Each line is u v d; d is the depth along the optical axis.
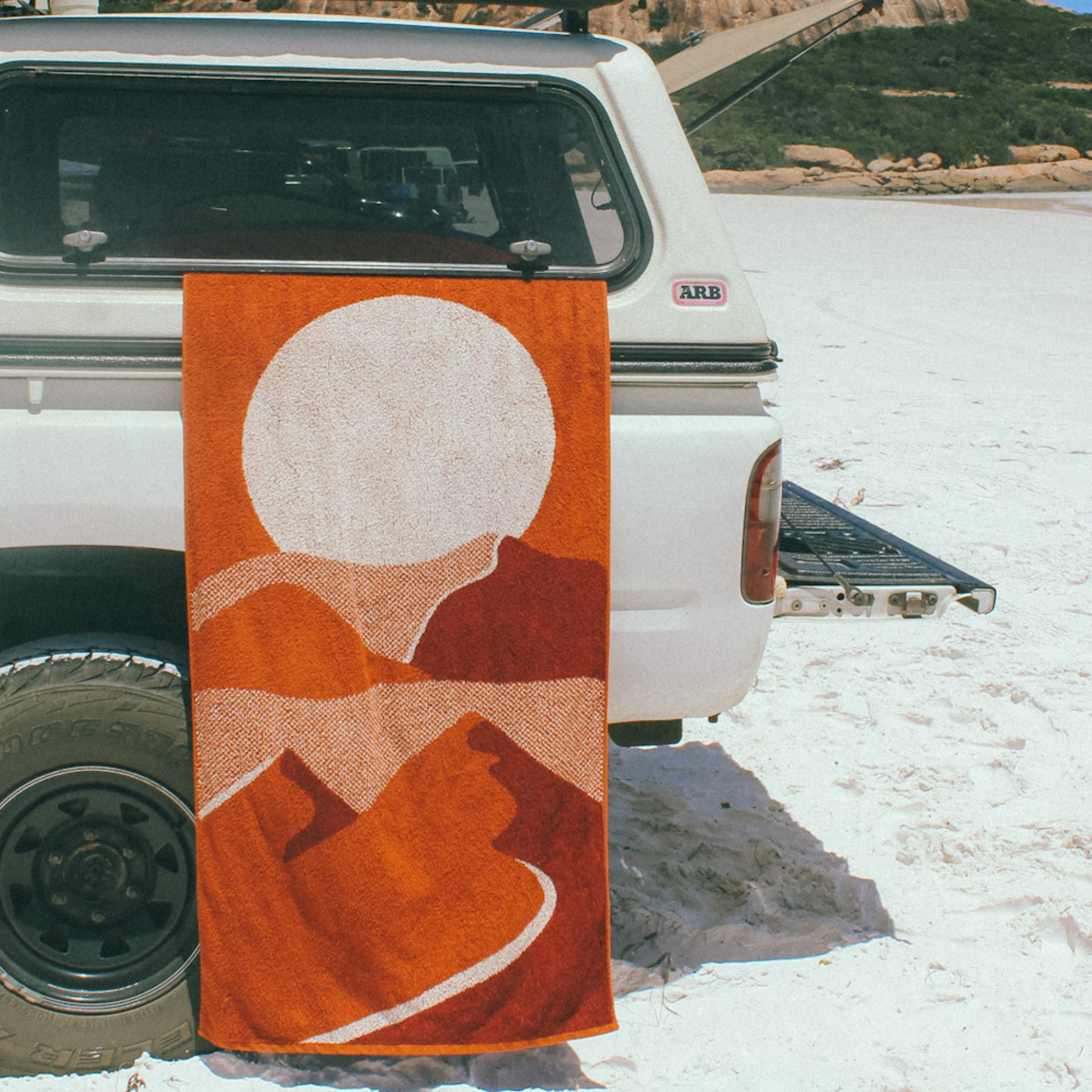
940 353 15.05
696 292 2.77
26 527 2.63
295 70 2.70
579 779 2.72
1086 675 5.40
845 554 3.55
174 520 2.65
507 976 2.71
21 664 2.68
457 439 2.65
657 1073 2.89
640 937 3.45
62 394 2.62
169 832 2.75
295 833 2.63
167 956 2.80
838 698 5.11
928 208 41.84
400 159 2.78
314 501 2.61
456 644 2.67
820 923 3.54
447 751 2.68
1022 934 3.52
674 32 70.44
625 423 2.77
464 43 2.76
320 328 2.61
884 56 79.38
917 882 3.77
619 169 2.78
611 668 2.86
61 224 2.68
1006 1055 2.99
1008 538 7.41
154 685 2.69
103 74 2.66
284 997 2.67
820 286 21.42
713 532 2.82
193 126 2.72
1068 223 37.16
